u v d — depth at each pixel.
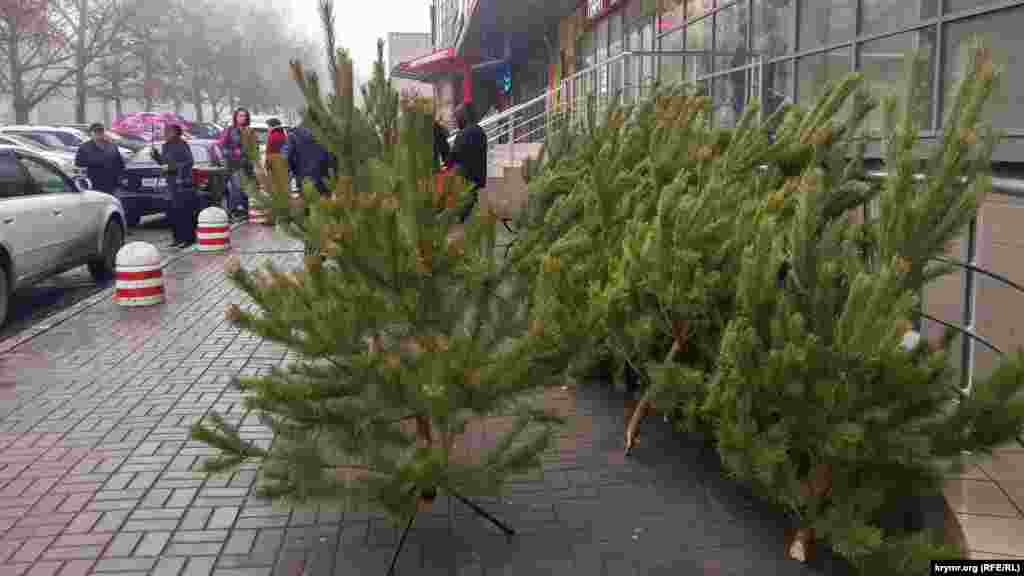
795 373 3.48
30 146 22.27
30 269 9.64
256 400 3.90
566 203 4.52
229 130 19.23
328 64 4.33
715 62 11.88
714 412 4.02
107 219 11.80
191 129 45.84
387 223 3.68
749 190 4.97
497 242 4.41
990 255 4.16
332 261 3.93
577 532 4.36
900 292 3.38
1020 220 4.12
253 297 3.93
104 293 10.46
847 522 3.65
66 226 10.52
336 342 3.69
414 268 3.78
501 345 3.93
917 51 3.56
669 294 4.60
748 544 4.23
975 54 3.41
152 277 9.71
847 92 4.78
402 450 3.89
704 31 12.56
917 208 3.37
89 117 77.38
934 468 3.53
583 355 4.09
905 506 4.20
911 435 3.44
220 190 18.06
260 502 4.71
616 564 4.05
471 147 12.04
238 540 4.29
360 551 4.18
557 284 4.04
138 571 3.99
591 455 5.32
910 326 3.25
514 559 4.10
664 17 14.89
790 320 3.49
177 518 4.51
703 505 4.65
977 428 3.39
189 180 14.50
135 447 5.48
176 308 9.61
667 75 13.75
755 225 4.42
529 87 33.50
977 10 6.20
